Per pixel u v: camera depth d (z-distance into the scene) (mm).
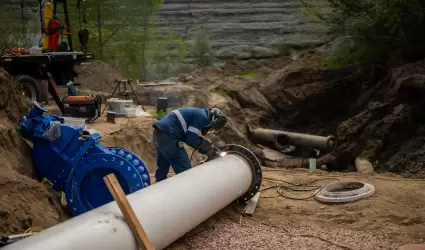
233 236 6531
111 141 10320
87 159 6457
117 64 24641
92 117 12172
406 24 20016
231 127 18594
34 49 13867
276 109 22484
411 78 16250
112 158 6430
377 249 6223
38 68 13648
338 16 26766
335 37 28047
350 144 16609
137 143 11078
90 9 23891
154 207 5320
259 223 7262
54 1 15055
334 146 17875
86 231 4391
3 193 5641
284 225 7223
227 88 21922
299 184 9742
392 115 16031
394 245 6391
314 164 15969
